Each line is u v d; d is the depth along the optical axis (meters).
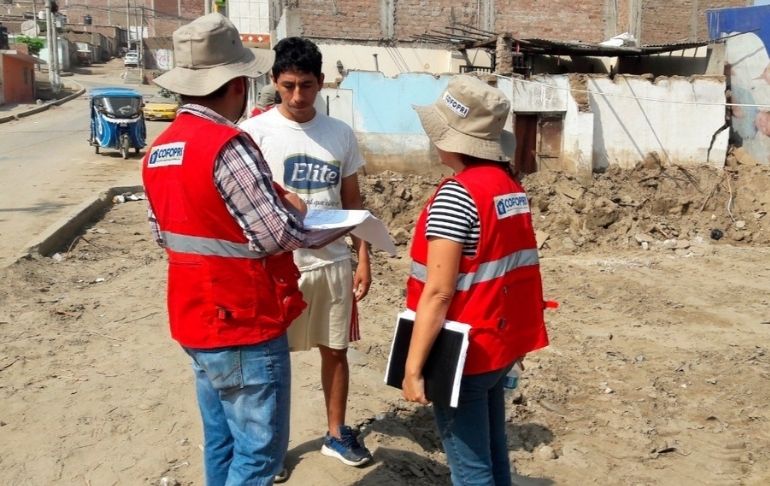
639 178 15.02
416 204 14.09
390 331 6.69
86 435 4.33
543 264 11.22
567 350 7.08
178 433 4.38
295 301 2.86
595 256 12.12
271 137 3.69
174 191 2.68
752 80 15.74
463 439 2.88
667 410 5.69
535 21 21.12
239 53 2.86
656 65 19.44
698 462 4.91
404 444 4.40
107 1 80.69
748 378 6.31
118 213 12.10
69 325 6.19
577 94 15.29
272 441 2.82
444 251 2.67
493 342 2.80
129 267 8.41
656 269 10.79
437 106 2.90
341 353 3.93
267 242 2.64
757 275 10.36
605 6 21.36
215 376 2.78
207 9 23.33
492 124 2.81
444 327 2.75
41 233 9.45
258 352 2.76
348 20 19.98
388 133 15.30
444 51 18.62
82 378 5.10
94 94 20.39
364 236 3.22
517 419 5.43
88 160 19.67
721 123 15.77
